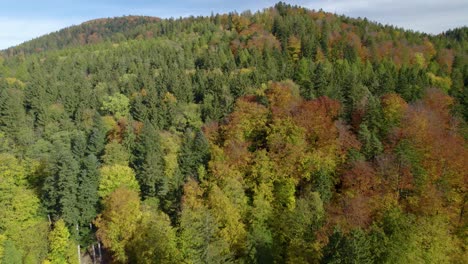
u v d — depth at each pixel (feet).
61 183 223.30
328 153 232.73
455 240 167.73
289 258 168.76
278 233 193.26
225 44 536.01
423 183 197.98
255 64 437.99
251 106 281.33
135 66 510.17
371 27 600.80
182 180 239.91
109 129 331.16
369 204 187.21
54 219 236.02
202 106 350.64
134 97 385.50
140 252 193.26
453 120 264.31
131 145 288.71
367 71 386.93
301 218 177.58
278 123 251.60
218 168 221.25
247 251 178.29
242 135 263.90
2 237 201.05
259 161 226.99
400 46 497.05
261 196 207.41
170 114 345.10
